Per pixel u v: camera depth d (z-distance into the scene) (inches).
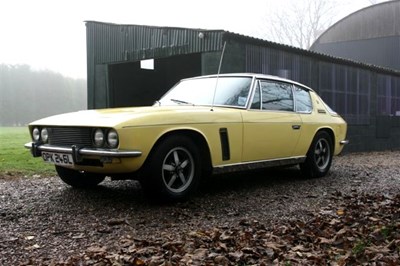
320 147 235.8
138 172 156.2
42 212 154.2
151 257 112.0
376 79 541.3
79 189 192.7
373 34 788.6
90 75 481.4
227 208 163.9
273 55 374.9
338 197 187.6
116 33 448.1
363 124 517.3
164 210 157.5
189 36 370.6
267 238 128.5
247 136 184.1
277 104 207.2
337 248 121.4
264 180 224.5
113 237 129.0
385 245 122.6
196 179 168.7
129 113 157.8
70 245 122.3
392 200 181.2
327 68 448.1
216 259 110.0
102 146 149.0
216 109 178.1
